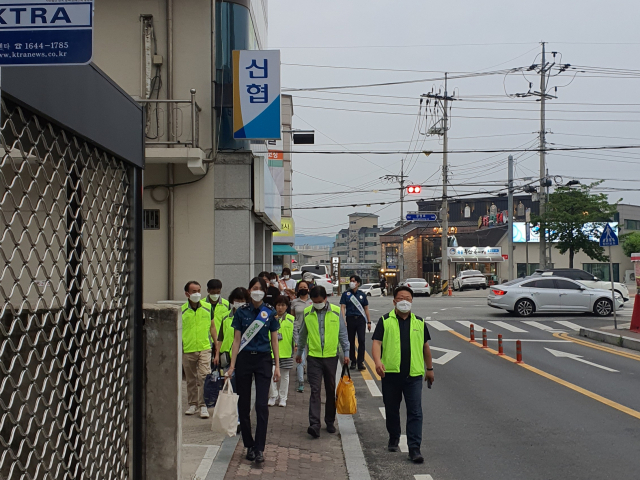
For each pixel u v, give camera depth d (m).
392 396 7.21
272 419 8.90
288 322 9.76
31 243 3.20
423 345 7.15
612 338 16.88
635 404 9.63
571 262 40.66
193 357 8.78
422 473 6.56
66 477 3.77
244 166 13.16
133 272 4.91
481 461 6.94
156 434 5.08
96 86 4.03
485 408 9.48
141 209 5.05
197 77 13.16
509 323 22.00
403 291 7.09
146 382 5.11
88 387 4.08
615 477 6.32
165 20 13.20
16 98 2.97
